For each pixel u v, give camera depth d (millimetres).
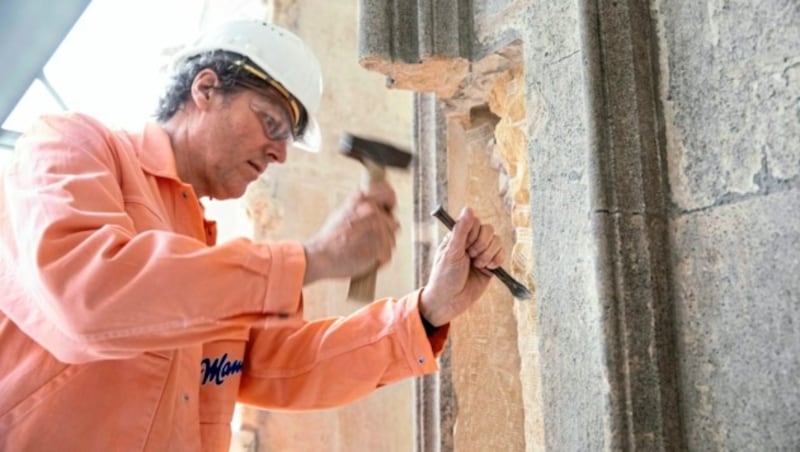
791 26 849
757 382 867
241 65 1197
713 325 924
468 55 1351
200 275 892
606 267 962
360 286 965
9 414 1013
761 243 872
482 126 1651
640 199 984
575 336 1010
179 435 1125
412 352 1360
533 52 1146
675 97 990
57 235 886
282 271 929
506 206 1610
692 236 958
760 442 860
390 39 1345
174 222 1196
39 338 947
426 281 1653
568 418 1012
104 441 1029
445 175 1647
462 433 1579
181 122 1242
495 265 1312
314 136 1402
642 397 943
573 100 1048
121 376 1055
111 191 991
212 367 1304
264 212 2619
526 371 1426
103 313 862
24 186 960
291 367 1421
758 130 880
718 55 934
